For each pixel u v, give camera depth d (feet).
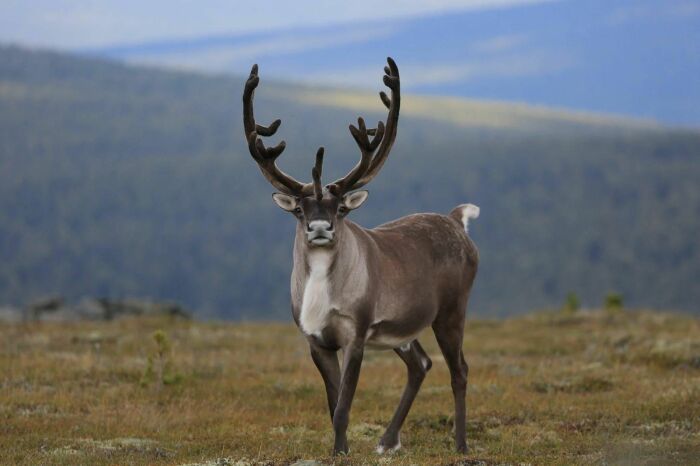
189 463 144.46
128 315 393.50
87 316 392.06
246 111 143.64
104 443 160.97
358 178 143.33
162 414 188.24
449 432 172.55
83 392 206.18
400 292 148.05
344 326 141.69
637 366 242.99
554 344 293.43
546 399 198.70
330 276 139.64
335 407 144.46
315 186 137.80
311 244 137.59
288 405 199.93
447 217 165.37
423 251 154.40
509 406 190.80
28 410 186.91
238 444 161.38
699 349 251.60
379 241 150.10
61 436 166.91
